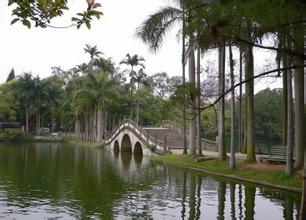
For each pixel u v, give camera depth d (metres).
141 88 74.81
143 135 47.03
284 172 21.64
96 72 74.31
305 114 23.19
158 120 75.69
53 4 5.36
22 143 72.69
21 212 15.46
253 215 15.17
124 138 53.72
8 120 90.62
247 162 26.17
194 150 33.59
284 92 28.69
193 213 15.53
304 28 9.32
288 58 11.45
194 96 12.28
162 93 80.81
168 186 21.84
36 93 90.62
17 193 19.45
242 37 10.07
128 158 42.12
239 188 20.80
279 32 9.66
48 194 19.30
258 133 55.78
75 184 22.62
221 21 9.09
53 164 34.34
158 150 42.66
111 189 20.97
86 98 67.00
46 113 97.44
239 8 8.39
